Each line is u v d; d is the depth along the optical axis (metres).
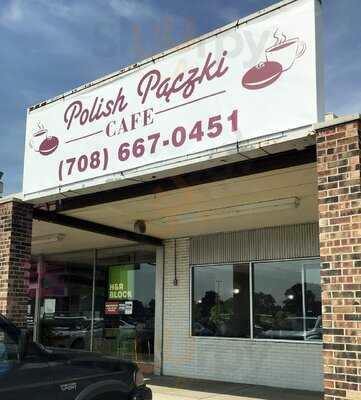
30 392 5.40
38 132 10.16
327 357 6.10
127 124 8.62
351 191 6.22
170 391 11.38
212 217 11.51
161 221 12.12
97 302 16.27
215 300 13.43
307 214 11.14
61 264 17.66
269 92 7.04
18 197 10.23
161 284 14.44
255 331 12.61
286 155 7.69
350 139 6.32
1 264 10.11
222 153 7.37
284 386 11.87
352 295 6.04
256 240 12.86
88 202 10.21
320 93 6.75
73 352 6.16
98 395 6.04
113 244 15.70
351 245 6.13
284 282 12.34
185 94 7.93
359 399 5.80
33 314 18.03
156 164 8.11
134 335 15.08
